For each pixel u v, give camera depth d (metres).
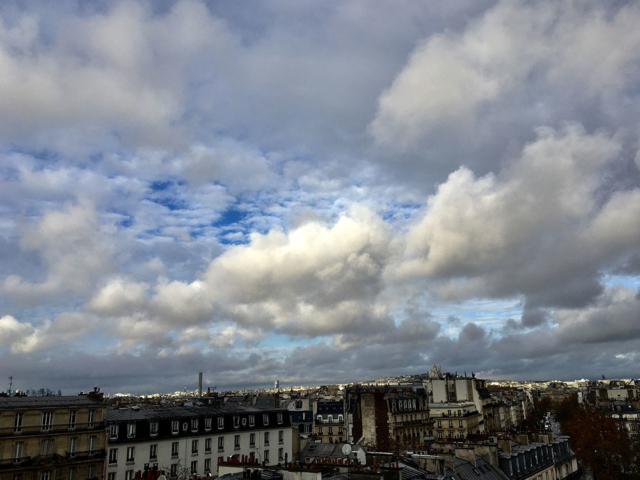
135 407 115.69
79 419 96.31
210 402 133.12
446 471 59.69
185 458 109.19
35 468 87.69
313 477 48.78
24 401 94.56
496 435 90.44
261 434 125.88
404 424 180.50
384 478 49.28
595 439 141.38
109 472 97.69
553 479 87.12
